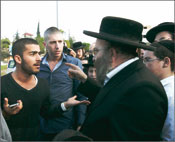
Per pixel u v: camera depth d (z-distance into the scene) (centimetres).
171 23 294
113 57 145
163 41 207
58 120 300
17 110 188
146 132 117
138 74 134
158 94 125
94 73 335
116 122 121
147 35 316
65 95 301
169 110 171
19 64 209
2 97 203
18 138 204
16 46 211
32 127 214
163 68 197
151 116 118
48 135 300
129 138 118
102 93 141
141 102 120
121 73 140
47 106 235
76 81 309
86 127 141
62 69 302
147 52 203
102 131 127
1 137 134
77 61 322
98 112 132
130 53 144
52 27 310
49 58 311
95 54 154
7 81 208
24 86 213
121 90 128
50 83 299
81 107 315
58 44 298
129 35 145
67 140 127
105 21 150
